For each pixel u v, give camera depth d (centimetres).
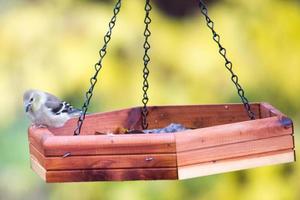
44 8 1295
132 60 1295
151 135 908
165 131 1082
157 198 1312
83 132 1084
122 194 1315
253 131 927
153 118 1128
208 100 1293
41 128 992
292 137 942
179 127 1095
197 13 1329
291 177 1328
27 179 1344
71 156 918
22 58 1277
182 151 902
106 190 1326
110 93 1283
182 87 1295
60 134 1081
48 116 1130
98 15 1293
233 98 1298
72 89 1271
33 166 986
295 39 1328
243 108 1105
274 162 938
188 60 1302
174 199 1313
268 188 1324
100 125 1097
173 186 1316
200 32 1316
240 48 1313
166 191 1313
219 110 1117
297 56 1326
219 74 1300
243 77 1307
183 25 1323
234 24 1322
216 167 916
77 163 918
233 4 1339
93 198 1333
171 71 1302
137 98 1285
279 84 1320
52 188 1346
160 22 1316
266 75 1320
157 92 1291
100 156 913
